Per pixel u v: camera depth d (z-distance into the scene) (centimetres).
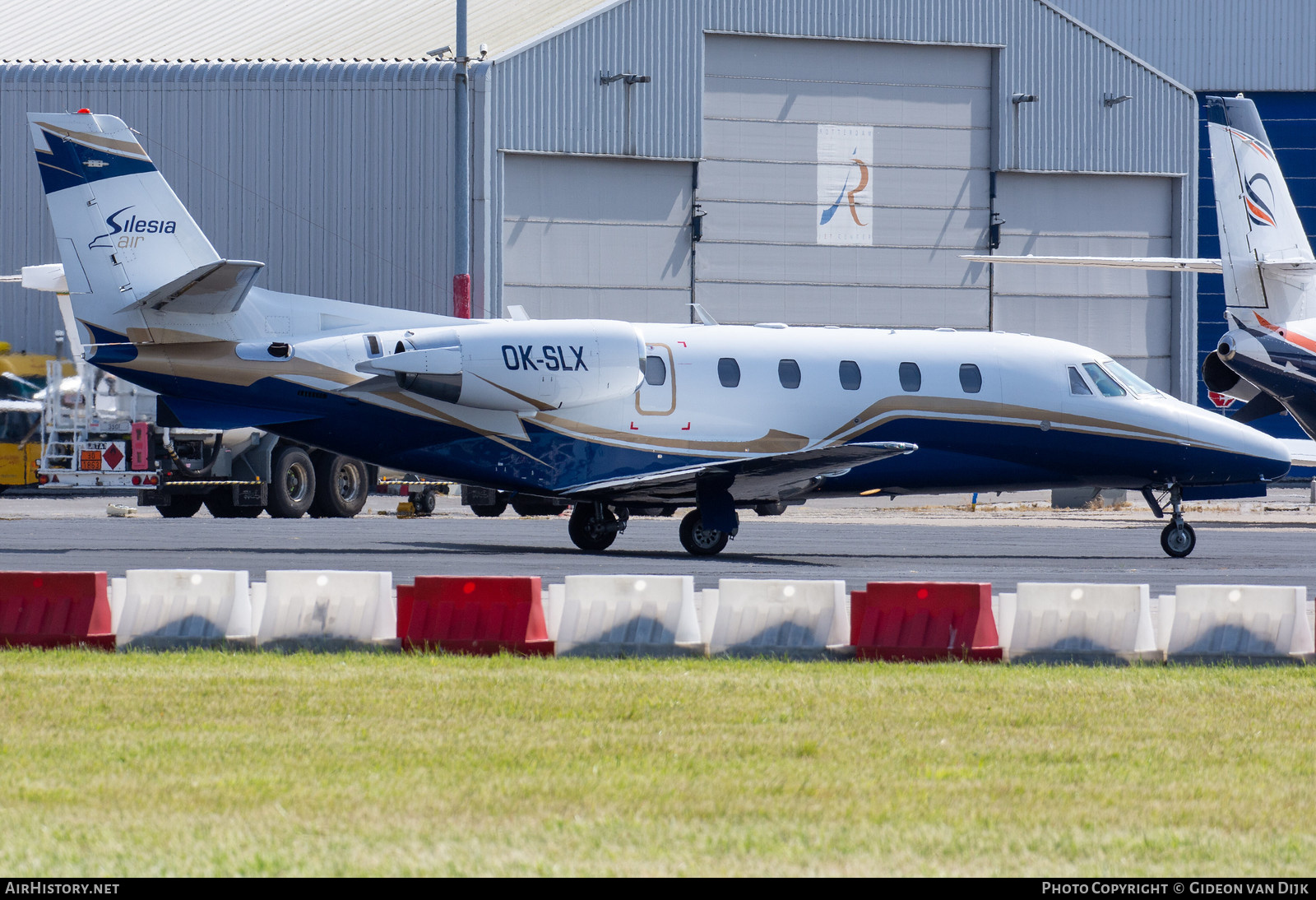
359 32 17838
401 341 7956
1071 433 9006
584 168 16850
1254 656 4606
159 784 2806
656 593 4697
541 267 16725
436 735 3328
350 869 2244
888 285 18025
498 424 8031
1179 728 3503
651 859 2312
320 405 7919
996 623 4919
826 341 8738
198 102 16512
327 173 16425
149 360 7806
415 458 8088
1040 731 3450
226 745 3192
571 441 8138
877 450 7675
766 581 4762
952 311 18262
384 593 4797
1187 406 9262
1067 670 4416
